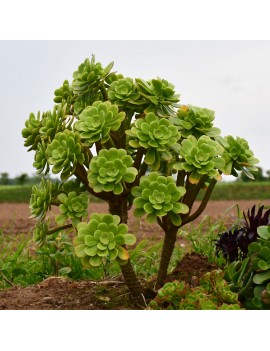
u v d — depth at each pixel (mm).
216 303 1232
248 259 1296
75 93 1353
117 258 1190
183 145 1262
